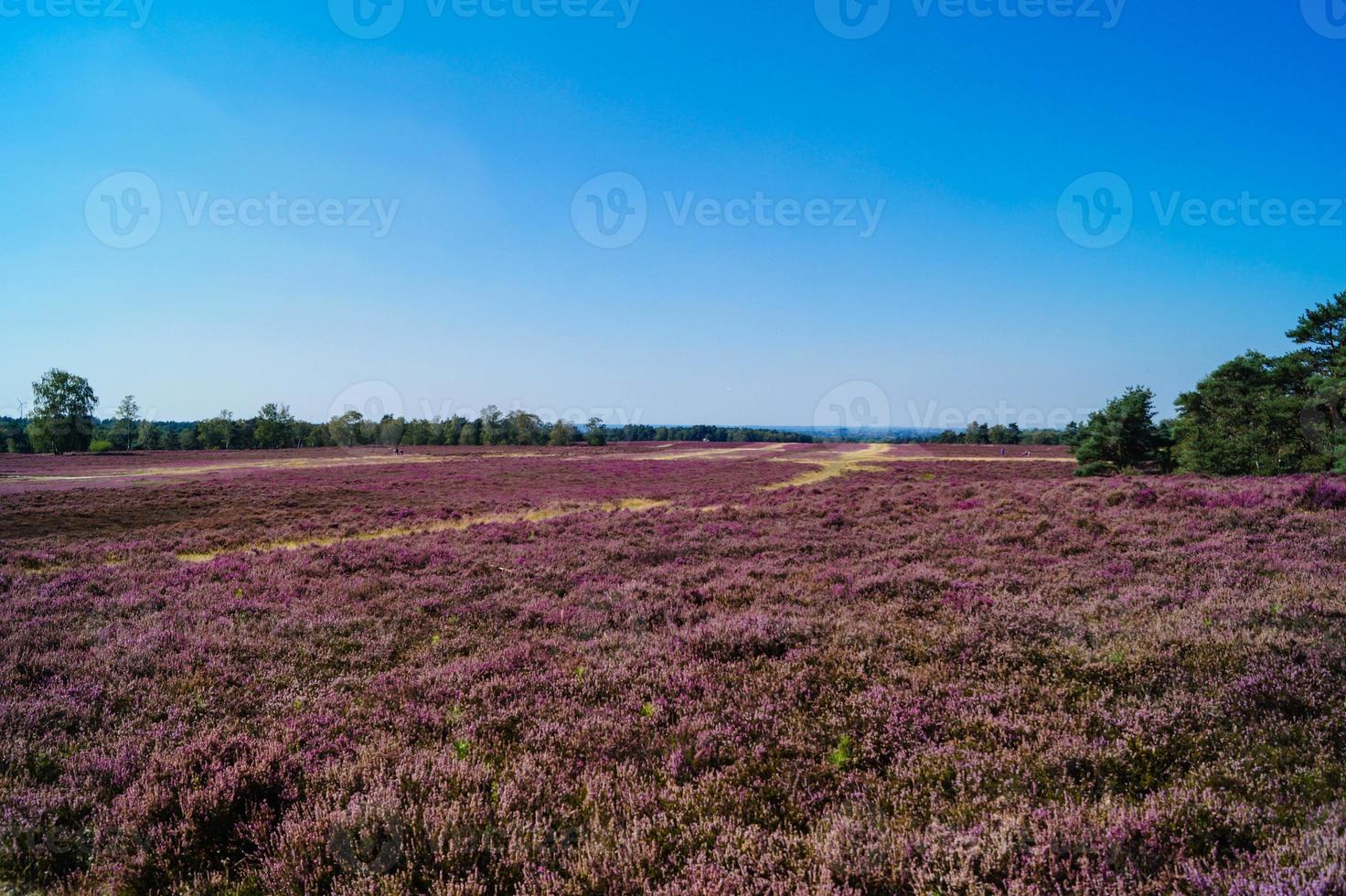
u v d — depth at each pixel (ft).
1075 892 9.86
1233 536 39.73
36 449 292.61
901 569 37.04
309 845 12.08
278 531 69.97
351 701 20.47
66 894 11.84
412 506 95.91
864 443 369.91
